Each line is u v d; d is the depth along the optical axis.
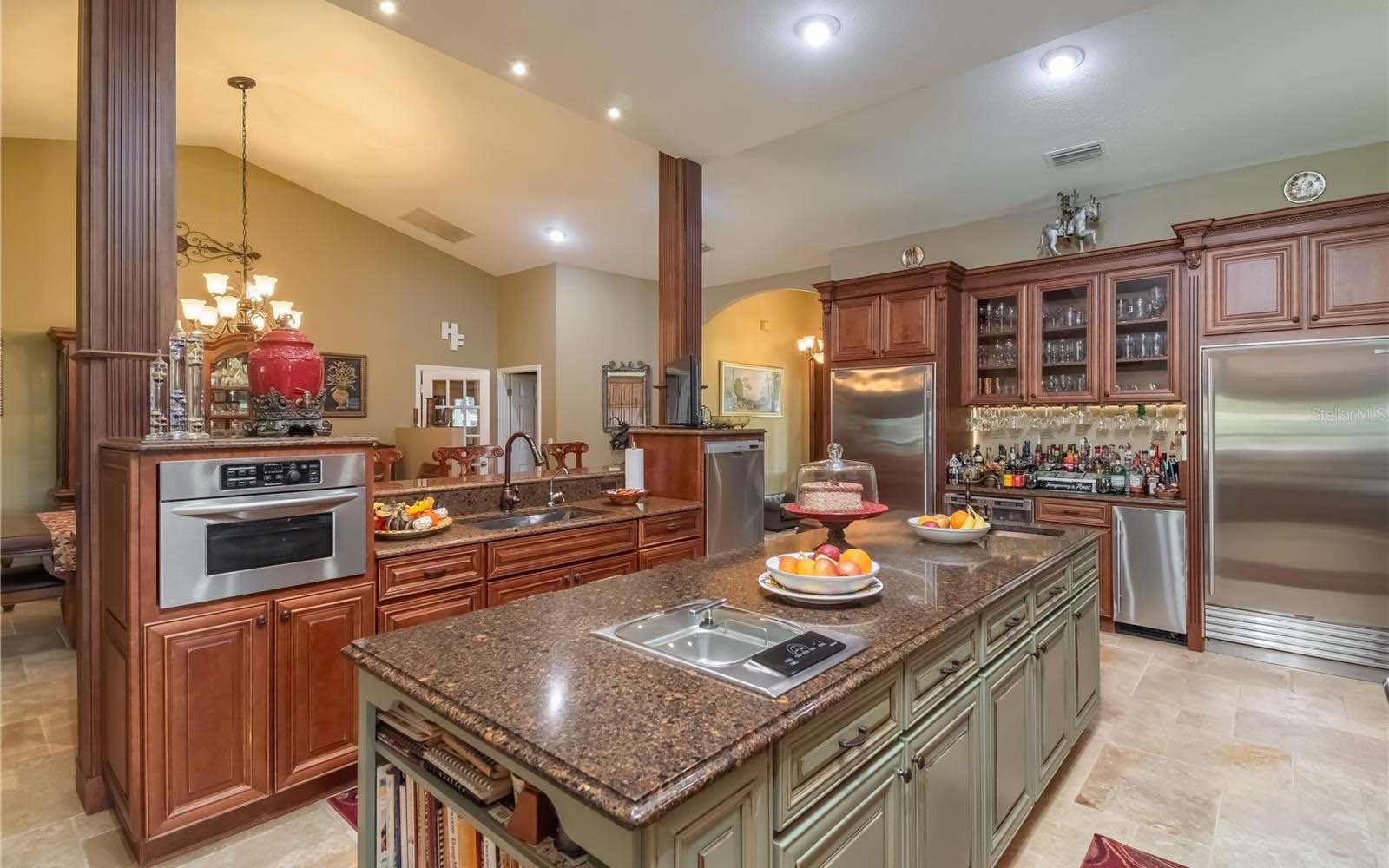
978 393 4.88
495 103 4.64
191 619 1.96
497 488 3.44
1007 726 1.86
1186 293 3.86
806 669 1.20
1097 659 2.78
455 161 5.59
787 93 3.16
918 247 5.43
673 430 3.89
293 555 2.15
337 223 6.96
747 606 1.63
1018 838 2.10
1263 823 2.16
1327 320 3.40
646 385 8.17
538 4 2.50
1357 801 2.28
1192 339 3.81
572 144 5.05
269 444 2.09
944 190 4.71
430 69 4.38
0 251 5.17
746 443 4.11
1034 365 4.56
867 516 2.34
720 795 0.93
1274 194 3.85
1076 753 2.62
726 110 3.34
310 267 6.78
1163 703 3.08
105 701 2.17
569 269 7.52
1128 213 4.35
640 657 1.29
